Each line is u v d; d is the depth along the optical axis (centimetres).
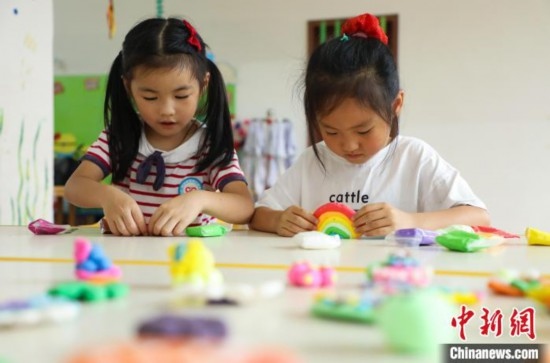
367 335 31
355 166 119
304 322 33
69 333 31
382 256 63
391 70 98
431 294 32
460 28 312
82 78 361
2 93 146
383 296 35
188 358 23
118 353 24
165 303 38
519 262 60
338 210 88
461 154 315
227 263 57
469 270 53
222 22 343
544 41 304
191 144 115
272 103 339
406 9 318
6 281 47
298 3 334
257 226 101
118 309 36
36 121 161
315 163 124
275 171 333
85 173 108
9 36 149
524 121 308
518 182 310
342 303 34
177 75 99
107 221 90
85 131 360
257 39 340
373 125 95
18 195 153
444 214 98
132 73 101
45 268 53
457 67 313
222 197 99
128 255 63
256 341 29
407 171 117
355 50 96
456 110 314
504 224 311
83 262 46
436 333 28
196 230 86
